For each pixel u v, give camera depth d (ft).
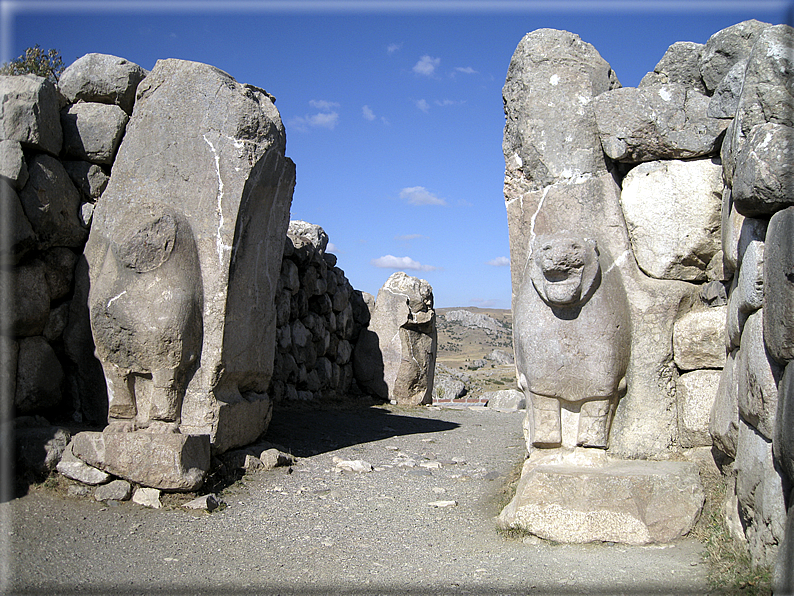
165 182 17.13
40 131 16.62
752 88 10.50
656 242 14.23
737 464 10.85
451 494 16.34
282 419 27.02
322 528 13.67
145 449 14.71
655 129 13.96
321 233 36.63
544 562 11.49
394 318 37.63
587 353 13.41
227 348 17.02
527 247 14.84
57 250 17.33
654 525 12.14
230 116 17.08
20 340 16.40
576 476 12.61
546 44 14.67
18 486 14.37
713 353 13.64
